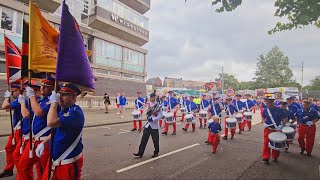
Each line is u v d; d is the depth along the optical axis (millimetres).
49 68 4824
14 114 6148
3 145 9734
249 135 13875
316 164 8109
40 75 5461
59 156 3844
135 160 8078
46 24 4879
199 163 7934
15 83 6301
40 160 4797
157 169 7191
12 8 19969
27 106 5277
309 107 9586
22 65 5289
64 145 3844
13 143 6145
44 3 23438
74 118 3803
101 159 8109
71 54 4023
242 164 7930
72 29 4109
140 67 37062
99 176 6480
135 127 14789
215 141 9391
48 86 4953
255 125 18953
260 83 83000
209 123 9875
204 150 9773
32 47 4566
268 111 8375
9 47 6270
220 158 8602
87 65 4250
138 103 15570
